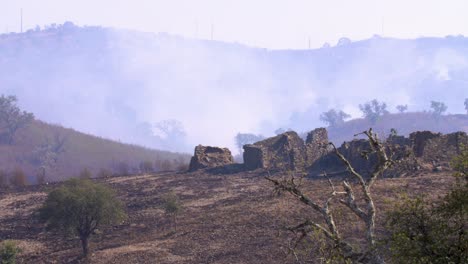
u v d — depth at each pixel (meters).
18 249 49.62
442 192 49.75
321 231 16.80
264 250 45.12
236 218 56.41
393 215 15.19
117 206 54.75
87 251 52.19
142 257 48.47
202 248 48.75
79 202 51.47
